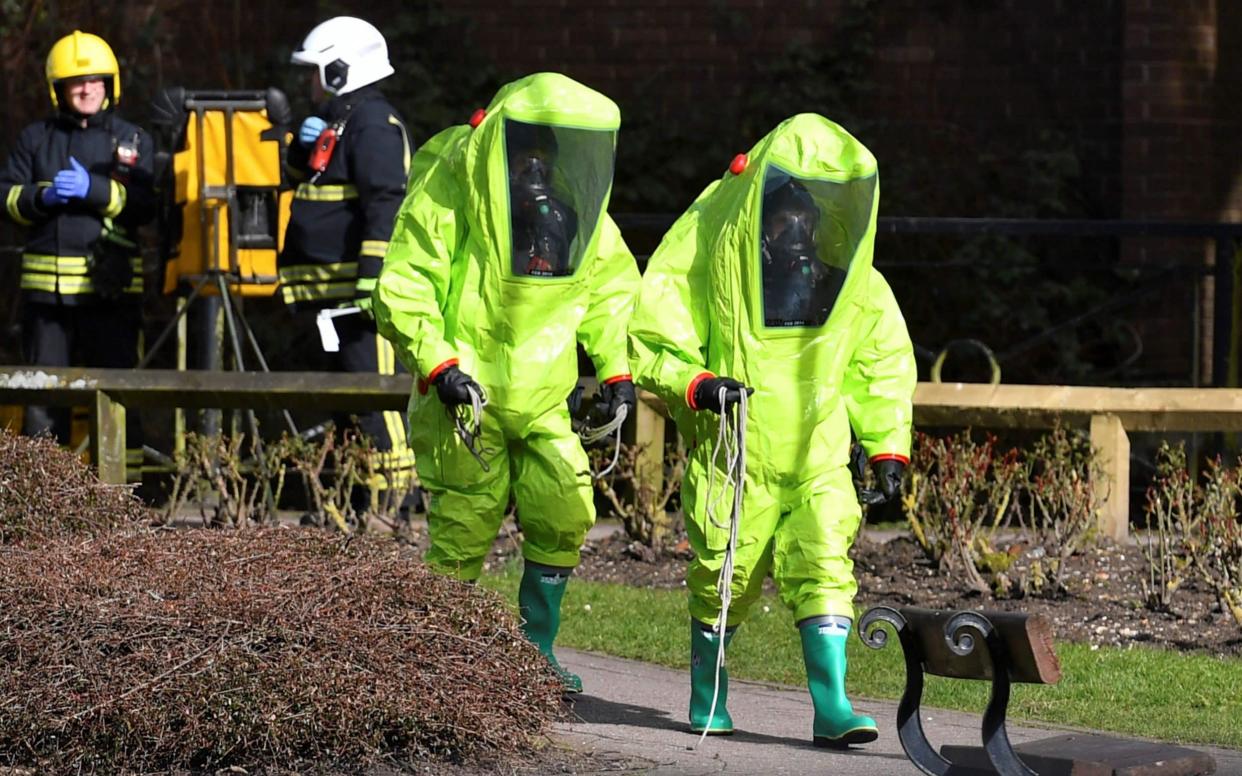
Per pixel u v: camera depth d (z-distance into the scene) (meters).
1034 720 24.92
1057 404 37.28
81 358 38.88
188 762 19.47
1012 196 51.78
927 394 38.19
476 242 24.48
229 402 35.69
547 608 25.86
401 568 21.61
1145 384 50.47
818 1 52.91
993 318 50.91
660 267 23.34
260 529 23.03
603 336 25.25
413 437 25.52
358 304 34.47
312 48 35.19
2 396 35.97
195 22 52.84
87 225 37.88
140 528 24.67
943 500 33.72
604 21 53.38
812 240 22.70
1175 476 33.84
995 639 19.34
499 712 20.80
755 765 21.50
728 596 22.58
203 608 20.06
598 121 24.20
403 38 53.22
